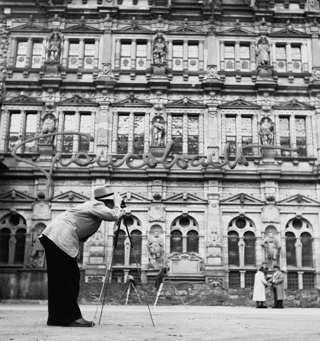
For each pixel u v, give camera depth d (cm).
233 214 4097
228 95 4372
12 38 4494
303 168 4191
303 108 4331
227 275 3969
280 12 4544
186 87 4350
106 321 1134
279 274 2819
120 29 4500
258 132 4281
